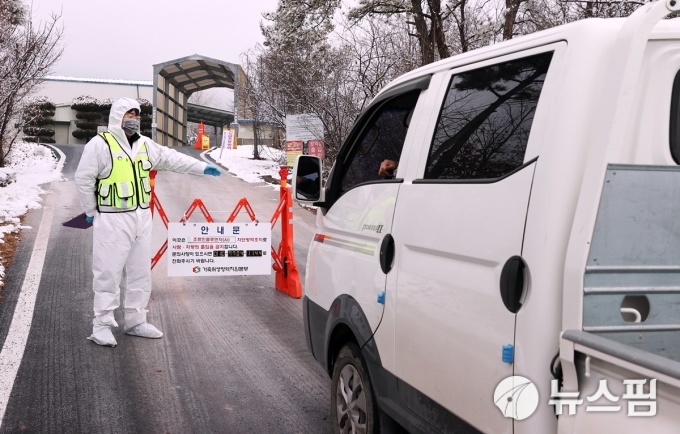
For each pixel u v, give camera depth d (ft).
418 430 8.98
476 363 7.64
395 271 9.77
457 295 8.05
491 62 8.72
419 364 8.95
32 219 36.70
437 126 9.62
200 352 18.30
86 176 17.54
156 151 19.24
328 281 12.55
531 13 46.32
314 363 17.66
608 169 6.70
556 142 6.98
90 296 23.15
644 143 7.17
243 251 25.00
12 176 51.83
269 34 70.08
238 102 115.03
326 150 55.21
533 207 6.99
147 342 19.01
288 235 25.41
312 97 57.21
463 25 48.67
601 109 6.86
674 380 5.19
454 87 9.49
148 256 19.24
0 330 19.22
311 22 59.52
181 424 13.71
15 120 62.03
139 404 14.64
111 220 17.92
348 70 52.37
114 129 17.90
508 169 7.78
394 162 11.04
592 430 6.11
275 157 83.97
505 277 7.18
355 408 11.23
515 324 7.01
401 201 9.91
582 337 6.20
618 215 6.78
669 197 6.96
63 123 154.30
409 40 52.31
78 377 16.06
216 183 61.46
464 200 8.24
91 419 13.76
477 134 8.60
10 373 16.06
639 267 6.81
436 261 8.67
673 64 7.19
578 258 6.56
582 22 7.41
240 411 14.47
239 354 18.24
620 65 6.76
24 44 49.32
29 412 13.96
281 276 25.84
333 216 12.97
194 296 24.52
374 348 10.34
